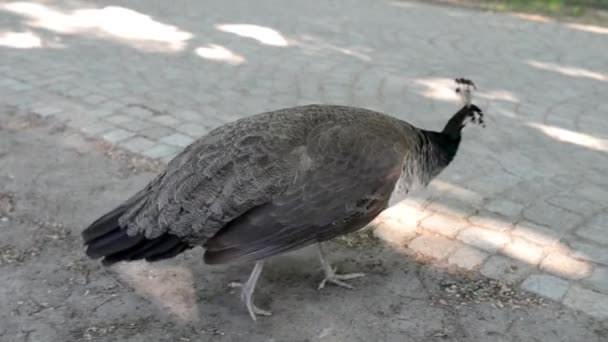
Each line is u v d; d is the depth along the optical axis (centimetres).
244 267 177
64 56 311
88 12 404
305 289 170
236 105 260
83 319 160
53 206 196
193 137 233
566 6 457
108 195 201
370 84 284
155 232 151
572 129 246
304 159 151
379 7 450
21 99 258
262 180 149
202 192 149
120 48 329
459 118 170
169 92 270
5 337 154
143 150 224
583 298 165
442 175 213
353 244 184
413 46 349
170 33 362
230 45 341
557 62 325
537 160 224
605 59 332
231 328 158
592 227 189
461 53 338
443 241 184
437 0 478
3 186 204
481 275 172
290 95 270
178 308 164
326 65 311
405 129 164
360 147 153
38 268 173
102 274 173
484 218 193
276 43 348
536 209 197
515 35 379
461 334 156
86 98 261
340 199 151
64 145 227
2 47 322
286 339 156
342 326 159
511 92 279
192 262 178
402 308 163
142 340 155
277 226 149
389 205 161
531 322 159
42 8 411
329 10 436
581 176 214
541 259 177
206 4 440
